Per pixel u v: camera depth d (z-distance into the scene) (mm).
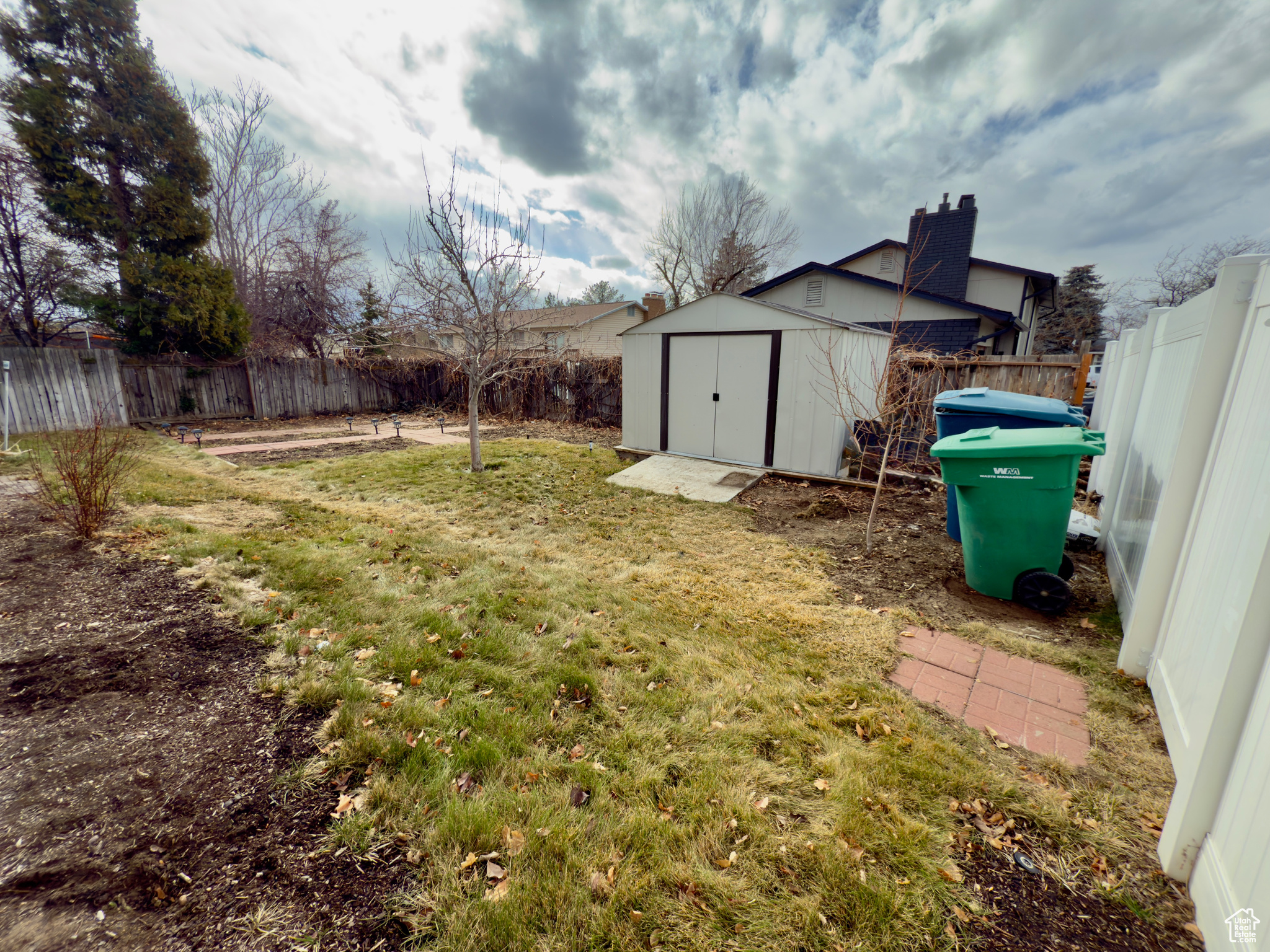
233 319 15344
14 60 12250
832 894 1646
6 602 3141
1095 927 1581
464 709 2469
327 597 3531
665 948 1476
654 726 2416
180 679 2555
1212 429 2455
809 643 3186
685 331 8023
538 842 1785
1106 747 2344
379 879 1632
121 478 5922
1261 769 1400
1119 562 3900
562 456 9195
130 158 13656
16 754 2008
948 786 2086
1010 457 3469
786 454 7418
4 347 10383
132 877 1568
